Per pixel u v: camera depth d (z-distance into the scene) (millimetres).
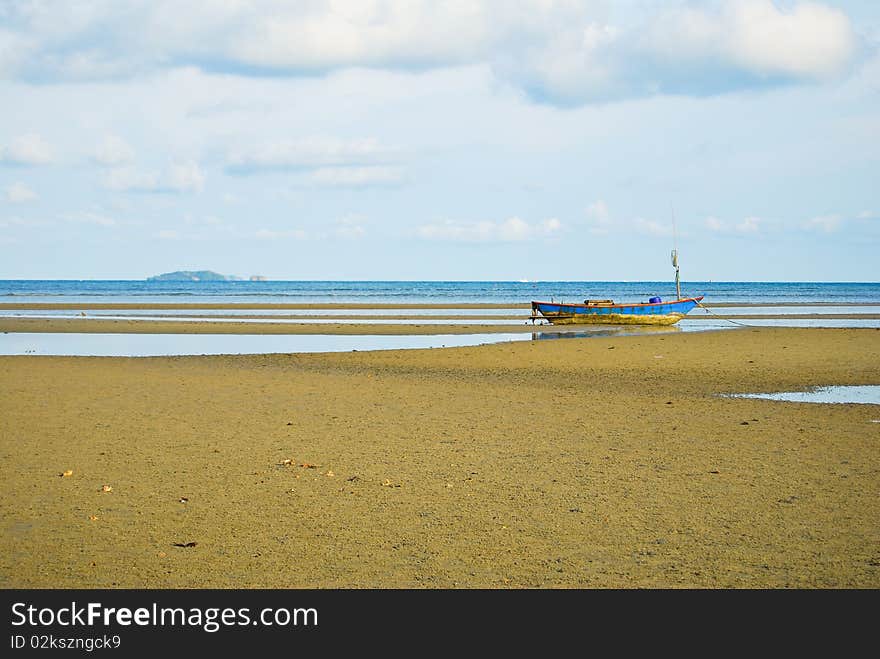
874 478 12844
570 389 23938
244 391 23078
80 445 15398
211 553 9648
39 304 86688
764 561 9297
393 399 21594
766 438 16141
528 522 10680
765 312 73562
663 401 21391
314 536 10195
